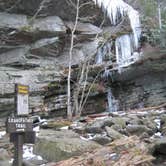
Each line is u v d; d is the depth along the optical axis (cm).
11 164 580
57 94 1598
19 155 493
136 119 866
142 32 1777
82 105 1495
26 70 1559
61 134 745
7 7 1467
